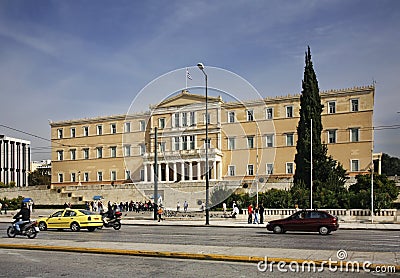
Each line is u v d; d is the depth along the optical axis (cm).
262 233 2731
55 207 7012
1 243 1873
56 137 9775
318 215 2695
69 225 2900
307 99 5088
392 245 1889
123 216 4947
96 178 9200
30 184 12138
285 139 7556
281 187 6425
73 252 1647
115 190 7119
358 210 3903
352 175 7100
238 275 1165
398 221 3694
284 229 2722
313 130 5000
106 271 1235
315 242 2062
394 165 11962
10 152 12356
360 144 7131
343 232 2853
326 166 4866
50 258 1498
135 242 1997
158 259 1453
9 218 4931
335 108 7350
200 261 1405
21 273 1221
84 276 1167
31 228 2311
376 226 3284
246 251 1538
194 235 2489
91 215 2941
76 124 9550
